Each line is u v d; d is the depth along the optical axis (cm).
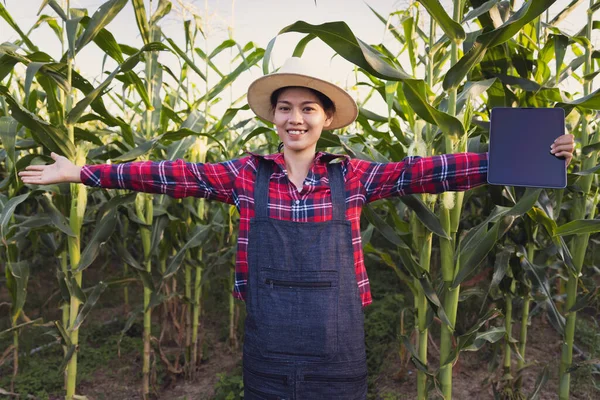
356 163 151
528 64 215
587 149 217
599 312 384
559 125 136
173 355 366
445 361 201
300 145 142
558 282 398
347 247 137
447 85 177
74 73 218
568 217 377
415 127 225
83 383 329
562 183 134
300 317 131
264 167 146
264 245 135
